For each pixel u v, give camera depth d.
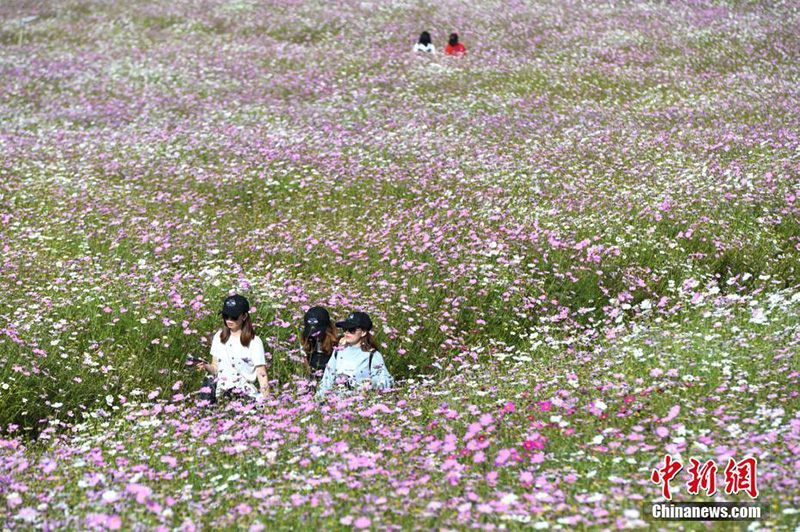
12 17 74.06
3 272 24.00
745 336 16.80
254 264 25.20
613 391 14.53
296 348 19.64
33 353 18.42
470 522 10.30
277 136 39.31
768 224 25.94
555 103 44.38
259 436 13.93
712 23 60.22
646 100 44.06
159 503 11.20
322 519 10.65
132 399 17.75
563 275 22.88
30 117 46.31
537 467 11.95
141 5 76.62
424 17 67.12
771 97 42.09
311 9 71.75
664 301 20.38
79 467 12.92
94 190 33.19
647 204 27.62
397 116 42.03
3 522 10.58
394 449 12.99
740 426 12.58
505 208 28.44
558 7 68.12
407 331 20.44
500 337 20.92
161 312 20.94
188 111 46.25
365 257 25.25
